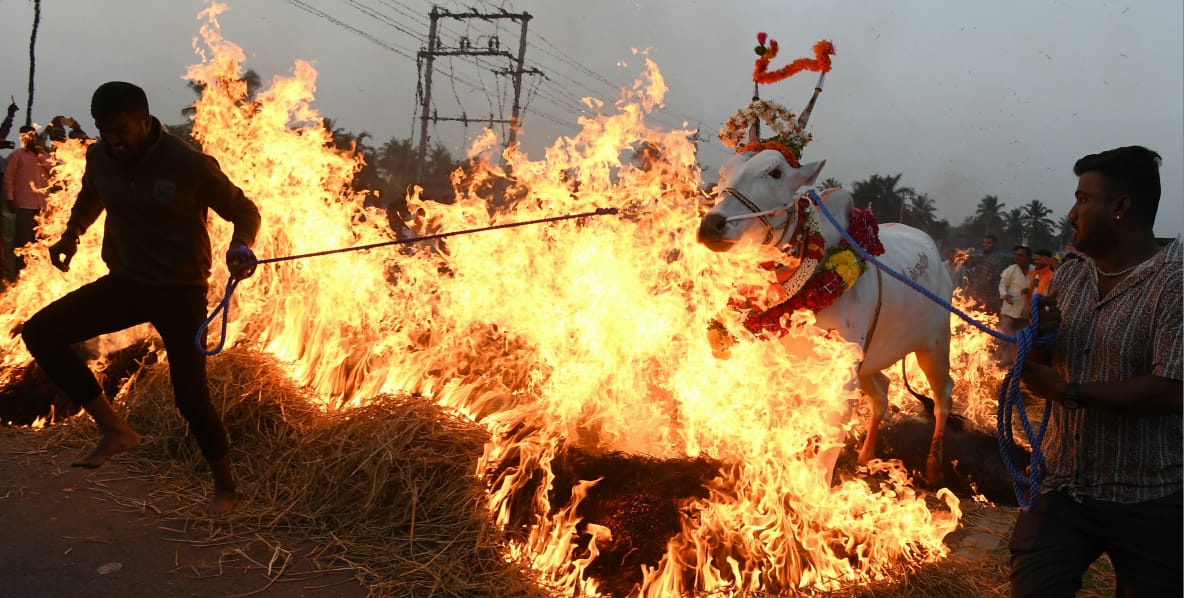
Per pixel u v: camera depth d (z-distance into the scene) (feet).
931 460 17.30
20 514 12.27
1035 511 8.36
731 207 11.89
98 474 13.87
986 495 16.90
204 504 13.11
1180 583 7.69
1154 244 8.05
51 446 14.82
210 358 15.70
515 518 12.48
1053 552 8.03
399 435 13.58
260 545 12.06
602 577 11.30
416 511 12.59
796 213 12.28
